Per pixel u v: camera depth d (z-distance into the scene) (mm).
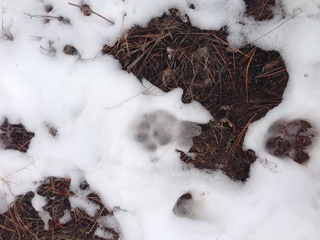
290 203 771
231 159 792
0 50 793
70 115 785
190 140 795
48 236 818
